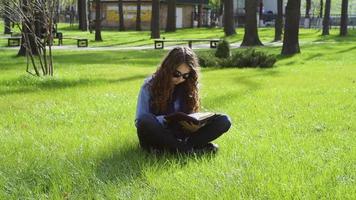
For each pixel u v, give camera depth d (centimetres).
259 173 469
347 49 2817
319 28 6100
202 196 414
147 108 553
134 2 6569
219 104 942
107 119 787
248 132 679
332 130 704
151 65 1934
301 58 2258
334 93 1103
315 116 816
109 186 441
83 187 440
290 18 2438
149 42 3691
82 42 3466
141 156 536
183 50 552
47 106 920
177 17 6731
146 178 465
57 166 498
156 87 547
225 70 1725
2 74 1458
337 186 435
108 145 594
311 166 498
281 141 621
